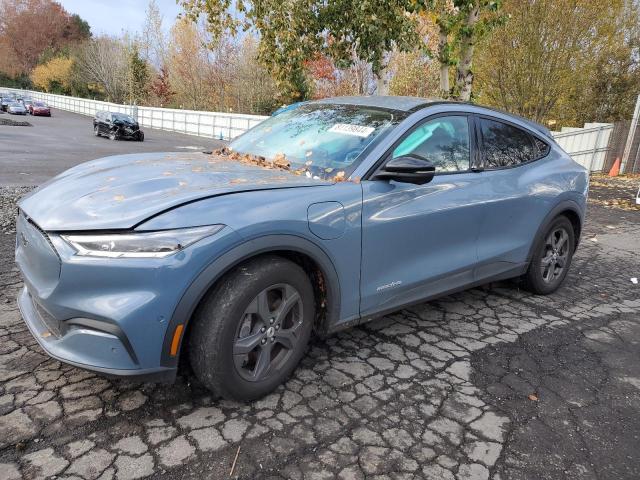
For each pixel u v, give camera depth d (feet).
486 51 56.08
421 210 10.36
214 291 7.68
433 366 10.27
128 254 7.11
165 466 6.92
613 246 22.41
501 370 10.32
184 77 147.02
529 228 13.48
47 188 9.32
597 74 69.46
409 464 7.33
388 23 24.22
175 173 9.30
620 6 55.06
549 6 52.42
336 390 9.11
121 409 8.09
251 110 128.67
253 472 6.93
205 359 7.71
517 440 8.07
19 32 288.71
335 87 93.20
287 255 8.75
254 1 25.90
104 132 84.33
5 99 161.48
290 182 8.96
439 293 11.53
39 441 7.25
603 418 8.87
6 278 13.41
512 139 13.48
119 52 177.58
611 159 55.57
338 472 7.06
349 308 9.56
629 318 13.75
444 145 11.35
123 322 7.01
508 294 15.01
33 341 10.10
